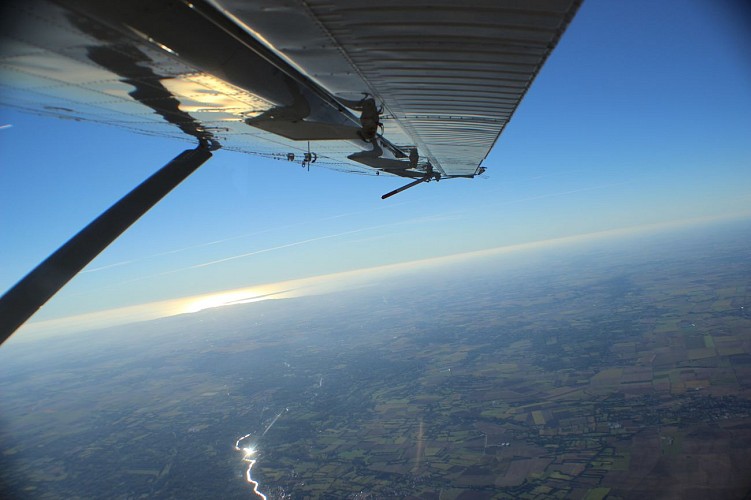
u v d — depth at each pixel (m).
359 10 4.82
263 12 4.78
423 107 9.40
